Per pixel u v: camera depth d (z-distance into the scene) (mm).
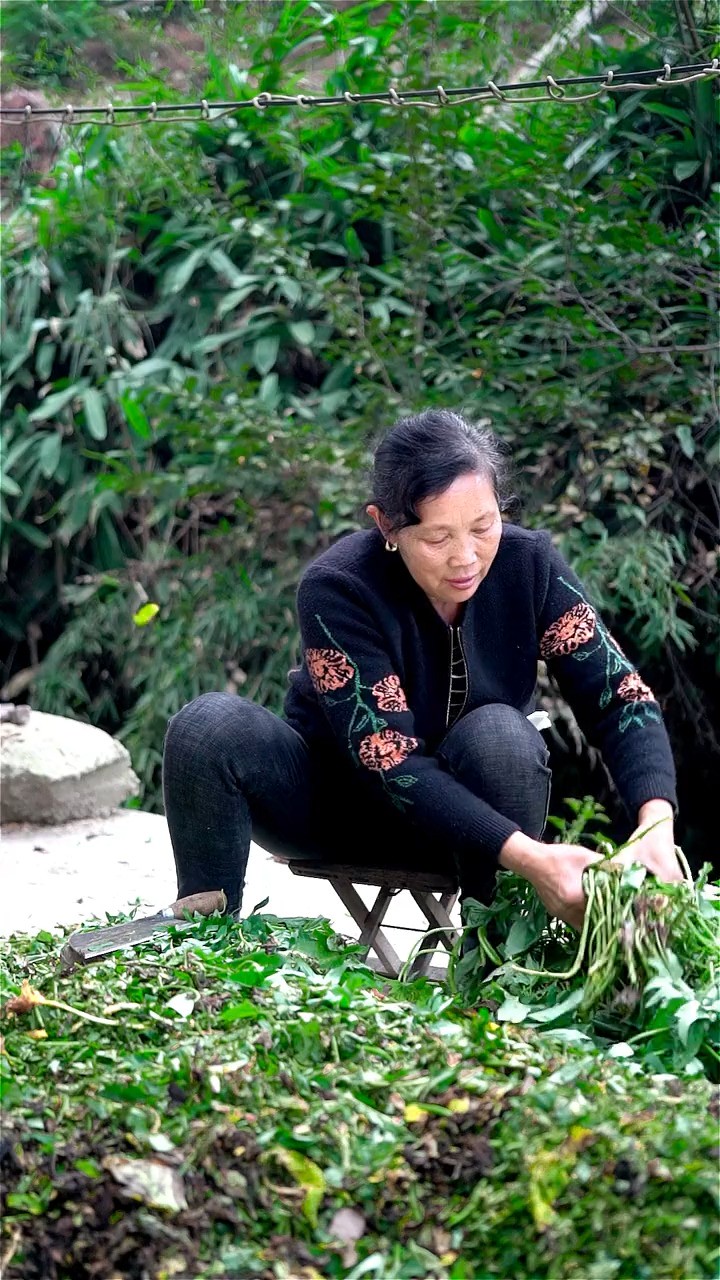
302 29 5504
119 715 6172
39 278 6000
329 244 5531
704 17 4785
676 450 4984
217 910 2400
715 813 5285
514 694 2406
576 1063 1761
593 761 5055
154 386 5332
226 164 5691
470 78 5250
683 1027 1849
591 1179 1496
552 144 5043
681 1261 1406
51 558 6289
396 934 3164
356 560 2344
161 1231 1503
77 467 6039
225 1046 1816
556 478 5008
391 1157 1592
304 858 2576
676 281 4848
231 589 5504
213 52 5609
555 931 2250
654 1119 1589
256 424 5086
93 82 6109
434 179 4980
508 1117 1613
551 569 2398
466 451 2156
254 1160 1588
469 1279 1454
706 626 5098
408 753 2254
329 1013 1928
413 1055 1831
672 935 2031
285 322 5605
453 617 2350
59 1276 1511
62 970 2234
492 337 5125
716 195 4746
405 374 5207
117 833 4316
